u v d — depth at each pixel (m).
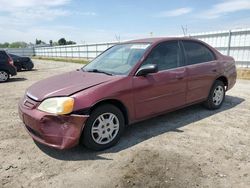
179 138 3.85
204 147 3.52
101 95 3.29
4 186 2.67
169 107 4.25
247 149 3.46
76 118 3.11
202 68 4.77
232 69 5.60
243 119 4.73
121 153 3.38
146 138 3.86
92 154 3.37
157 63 4.08
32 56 50.66
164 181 2.70
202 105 5.50
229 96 6.75
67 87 3.38
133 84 3.64
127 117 3.69
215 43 14.40
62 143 3.11
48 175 2.87
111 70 4.00
